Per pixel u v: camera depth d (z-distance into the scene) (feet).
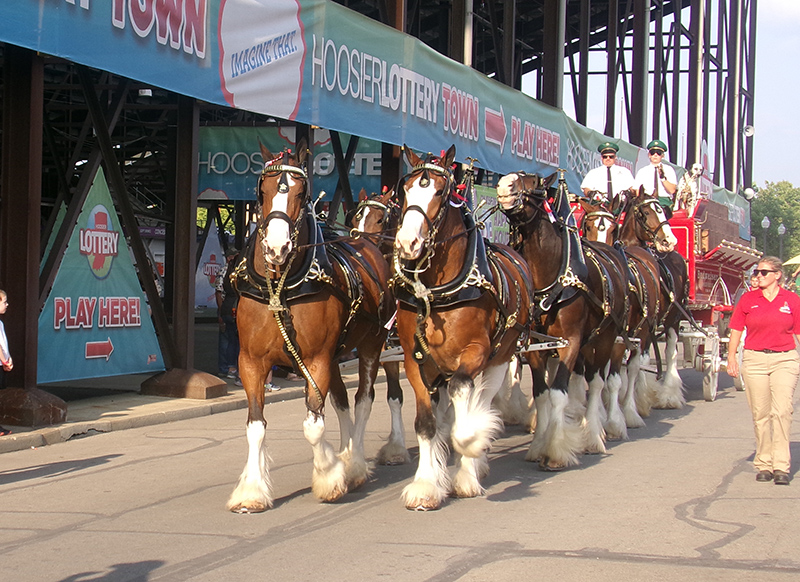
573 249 26.12
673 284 38.63
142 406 36.58
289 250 19.21
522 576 15.76
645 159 81.97
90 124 38.42
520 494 22.44
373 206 31.71
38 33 27.27
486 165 54.85
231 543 18.03
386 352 25.62
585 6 81.66
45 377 34.42
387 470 25.73
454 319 20.84
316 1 39.42
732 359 24.89
